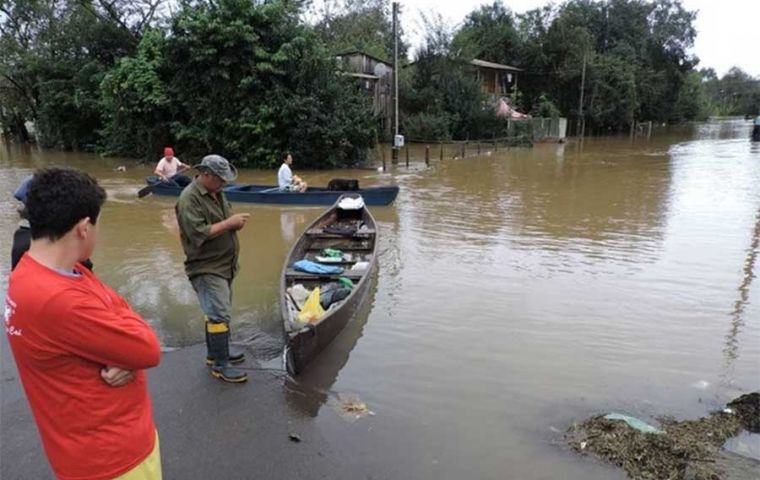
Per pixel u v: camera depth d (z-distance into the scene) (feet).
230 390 14.26
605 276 24.77
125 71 71.77
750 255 28.17
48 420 5.80
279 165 65.05
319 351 16.10
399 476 11.23
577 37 133.39
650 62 160.15
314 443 12.21
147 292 21.99
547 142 112.06
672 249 29.40
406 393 14.58
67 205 5.49
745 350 17.52
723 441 12.39
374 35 120.37
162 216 37.37
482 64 116.67
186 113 70.74
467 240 31.27
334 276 20.68
